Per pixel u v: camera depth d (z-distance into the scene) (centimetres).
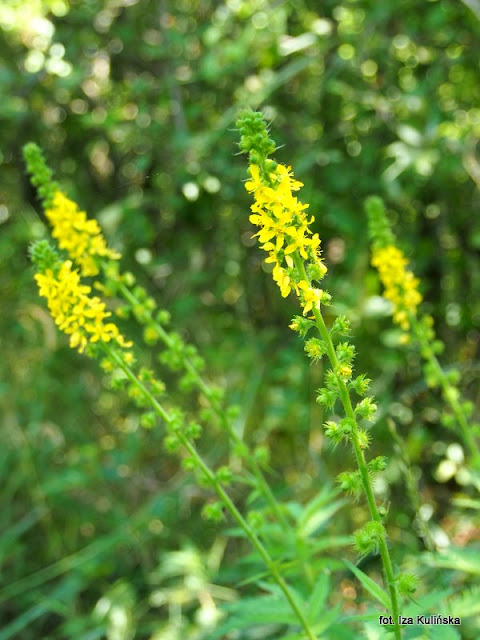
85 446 69
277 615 38
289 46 65
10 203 78
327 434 29
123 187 77
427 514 57
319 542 44
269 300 76
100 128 71
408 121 69
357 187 70
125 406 74
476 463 45
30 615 59
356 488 29
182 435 39
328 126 72
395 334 65
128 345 38
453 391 46
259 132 28
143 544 65
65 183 76
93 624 59
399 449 45
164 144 71
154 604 61
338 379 29
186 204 73
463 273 71
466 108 70
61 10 70
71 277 37
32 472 68
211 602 58
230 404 70
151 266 73
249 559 45
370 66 71
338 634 42
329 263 72
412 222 72
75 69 70
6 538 64
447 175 68
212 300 75
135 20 74
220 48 69
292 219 28
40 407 71
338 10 69
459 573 50
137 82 68
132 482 70
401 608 31
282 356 69
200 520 67
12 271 76
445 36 69
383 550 29
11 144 77
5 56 75
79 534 69
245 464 69
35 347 73
